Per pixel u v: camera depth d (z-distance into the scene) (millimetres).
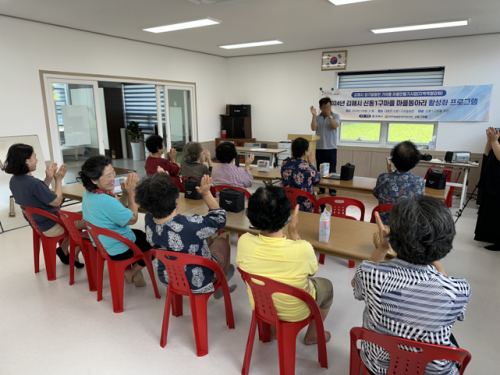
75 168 5367
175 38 5754
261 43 6180
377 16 4348
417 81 6082
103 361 1954
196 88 7316
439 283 1069
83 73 5211
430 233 1041
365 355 1304
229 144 3176
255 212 1529
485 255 3377
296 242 1562
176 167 3822
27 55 4531
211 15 4301
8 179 4363
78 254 3180
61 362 1949
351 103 6684
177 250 1865
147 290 2748
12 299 2609
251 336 1771
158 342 2111
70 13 4188
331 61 6680
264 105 7711
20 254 3471
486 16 4336
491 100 5461
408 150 2496
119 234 2242
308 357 1959
